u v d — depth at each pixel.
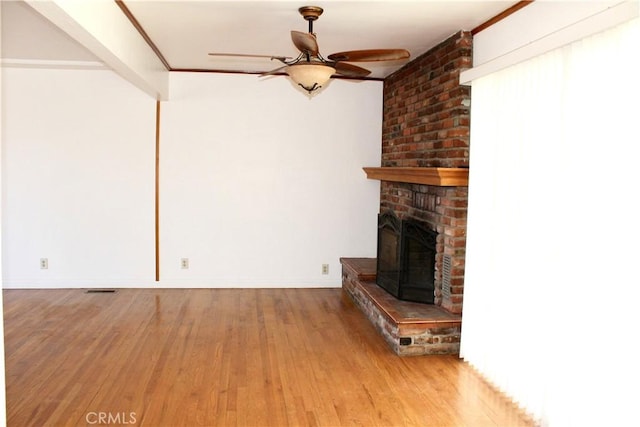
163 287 6.30
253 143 6.27
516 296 3.36
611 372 2.57
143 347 4.25
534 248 3.18
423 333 4.14
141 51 4.40
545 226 3.08
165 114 6.13
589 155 2.69
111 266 6.22
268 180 6.33
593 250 2.67
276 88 6.25
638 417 2.44
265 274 6.43
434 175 4.14
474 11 3.63
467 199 4.16
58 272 6.15
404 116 5.48
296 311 5.39
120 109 6.06
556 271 2.97
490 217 3.71
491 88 3.69
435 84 4.61
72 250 6.15
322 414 3.17
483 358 3.79
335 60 3.66
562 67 2.95
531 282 3.21
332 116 6.34
